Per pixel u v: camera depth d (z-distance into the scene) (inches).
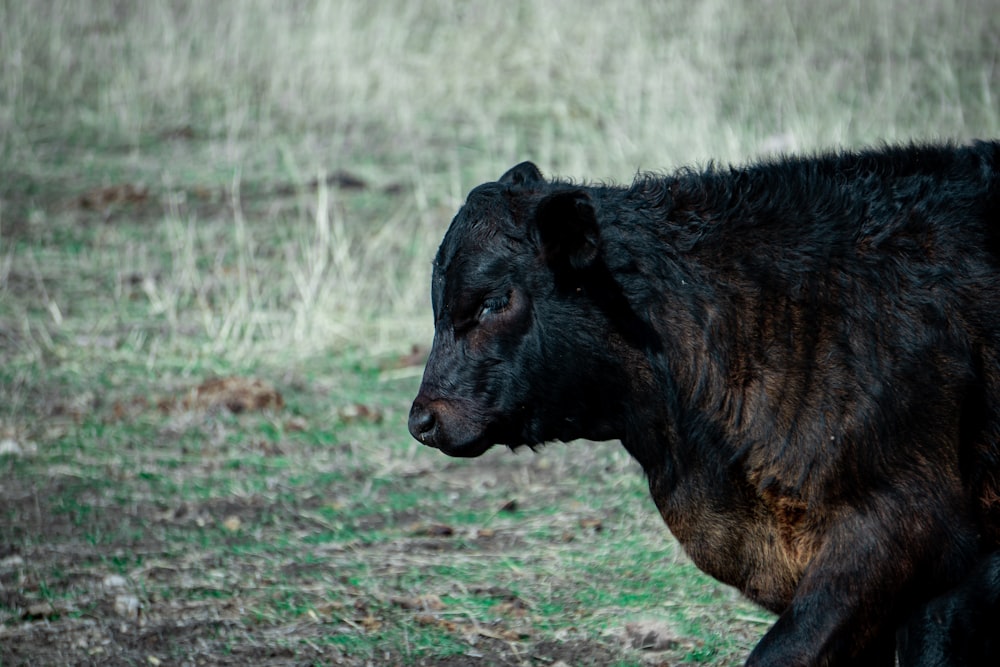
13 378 1349.7
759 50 2300.7
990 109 1772.9
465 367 708.0
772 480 667.4
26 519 1057.5
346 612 900.6
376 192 1935.3
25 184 2026.3
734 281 685.3
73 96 2407.7
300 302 1536.7
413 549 1003.3
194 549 1007.0
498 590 926.4
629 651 836.0
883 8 2437.3
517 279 694.5
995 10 2436.0
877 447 643.5
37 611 903.1
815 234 682.8
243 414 1277.1
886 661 671.1
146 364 1395.2
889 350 653.9
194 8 2682.1
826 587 636.7
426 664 828.0
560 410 710.5
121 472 1152.8
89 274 1668.3
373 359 1414.9
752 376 673.6
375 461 1184.2
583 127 2057.1
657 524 1028.5
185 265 1621.6
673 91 2037.4
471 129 2170.3
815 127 1739.7
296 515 1069.8
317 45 2479.1
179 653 846.5
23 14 2625.5
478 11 2728.8
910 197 685.9
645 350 696.4
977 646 623.8
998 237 673.0
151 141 2226.9
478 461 1186.6
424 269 1622.8
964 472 653.9
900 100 1862.7
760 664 631.8
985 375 656.4
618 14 2539.4
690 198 709.9
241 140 2204.7
